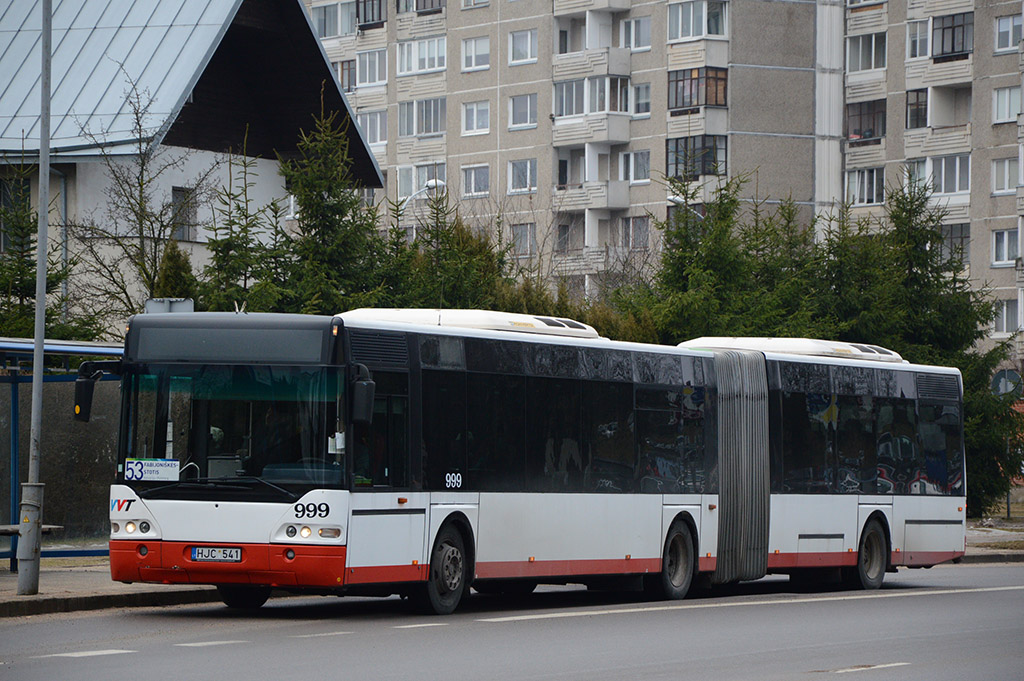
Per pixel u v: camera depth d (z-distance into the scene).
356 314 24.66
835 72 100.25
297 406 21.52
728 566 29.92
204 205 55.19
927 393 35.44
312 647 18.39
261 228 46.97
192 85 51.84
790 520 31.42
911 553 34.56
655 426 28.11
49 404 30.34
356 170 60.78
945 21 96.31
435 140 108.44
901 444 34.53
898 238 59.06
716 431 29.80
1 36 55.62
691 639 20.45
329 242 40.53
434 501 23.03
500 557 24.34
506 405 24.61
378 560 21.88
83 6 55.88
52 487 30.27
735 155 97.50
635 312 49.88
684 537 28.75
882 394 34.12
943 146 96.12
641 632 21.25
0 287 37.84
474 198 106.00
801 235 57.03
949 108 97.25
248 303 38.28
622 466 27.16
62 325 38.19
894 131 98.38
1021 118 91.50
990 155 94.25
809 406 32.12
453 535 23.50
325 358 21.61
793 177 98.75
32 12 56.19
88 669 16.06
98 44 54.03
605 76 100.25
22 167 45.38
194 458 21.64
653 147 99.31
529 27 104.19
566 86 102.31
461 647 18.77
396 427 22.44
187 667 16.31
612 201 99.81
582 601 27.86
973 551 44.84
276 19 56.97
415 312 24.72
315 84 58.22
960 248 59.91
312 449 21.39
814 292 55.62
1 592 23.45
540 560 25.16
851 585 33.31
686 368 29.12
